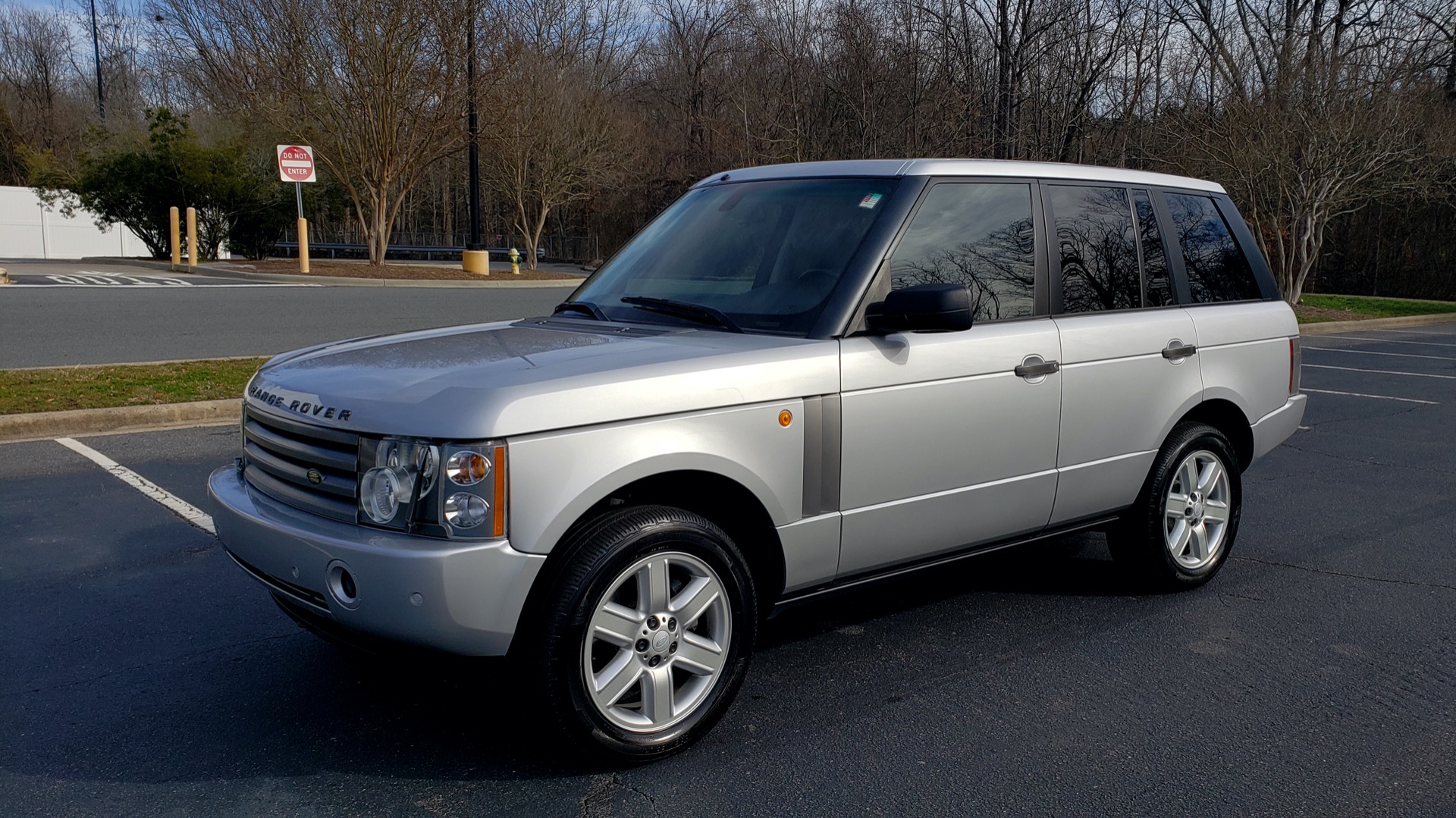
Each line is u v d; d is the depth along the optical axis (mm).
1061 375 4332
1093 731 3691
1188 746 3586
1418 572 5594
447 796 3188
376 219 26797
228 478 3773
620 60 53719
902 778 3342
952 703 3908
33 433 8133
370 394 3186
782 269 4016
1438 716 3848
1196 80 28281
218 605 4781
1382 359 16891
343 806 3125
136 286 19109
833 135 29938
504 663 3182
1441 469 8266
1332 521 6660
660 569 3299
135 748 3475
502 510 2975
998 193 4340
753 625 3568
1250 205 24984
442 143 27234
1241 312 5273
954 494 4039
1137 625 4746
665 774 3348
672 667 3393
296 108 25484
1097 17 28203
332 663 4188
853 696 3961
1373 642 4582
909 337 3863
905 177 4109
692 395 3301
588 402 3104
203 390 9375
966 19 28156
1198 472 5160
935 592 5176
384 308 17281
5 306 14961
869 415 3734
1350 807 3205
